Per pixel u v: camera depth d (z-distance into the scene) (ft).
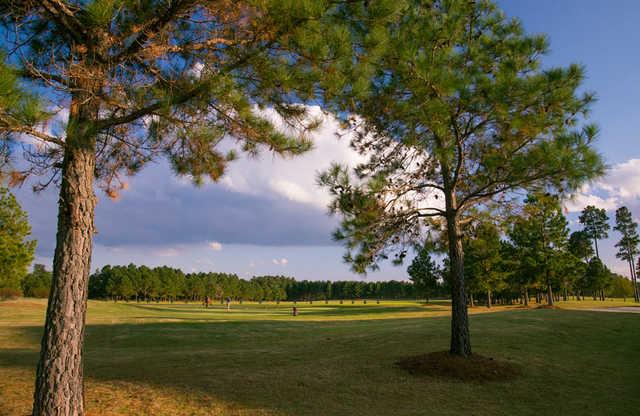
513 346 42.86
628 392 29.99
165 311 128.16
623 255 208.74
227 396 25.45
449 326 59.41
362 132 36.68
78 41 17.75
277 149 20.25
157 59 18.69
